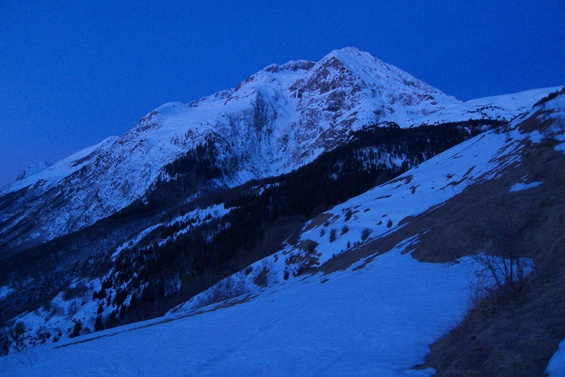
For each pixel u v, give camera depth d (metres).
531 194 18.47
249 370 10.29
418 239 26.78
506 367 6.40
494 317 8.83
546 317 7.46
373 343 10.34
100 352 18.27
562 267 10.16
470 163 50.75
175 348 15.23
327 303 17.42
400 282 18.39
